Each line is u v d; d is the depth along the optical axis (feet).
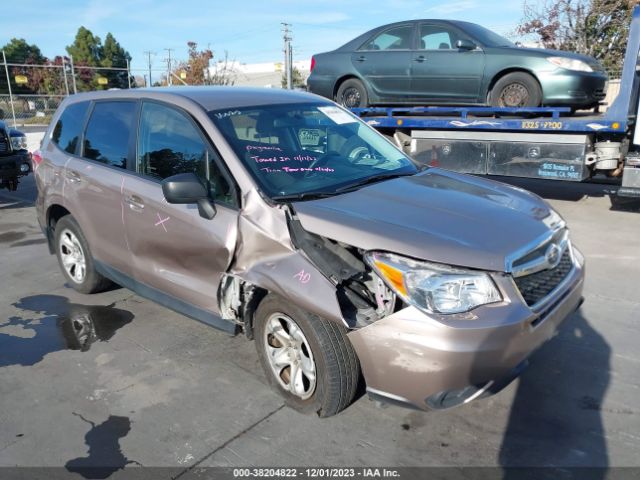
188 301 12.55
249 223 10.73
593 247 20.97
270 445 9.99
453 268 8.91
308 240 10.10
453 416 10.70
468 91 26.32
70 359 13.37
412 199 10.93
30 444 10.22
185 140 12.42
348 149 13.28
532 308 9.28
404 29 27.89
